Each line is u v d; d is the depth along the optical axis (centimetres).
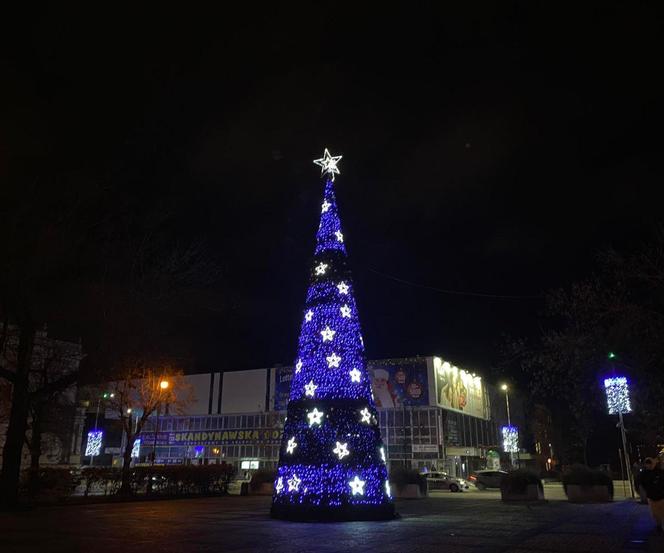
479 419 7131
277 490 1638
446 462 5819
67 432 3731
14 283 1986
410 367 6138
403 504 2448
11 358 2769
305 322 1752
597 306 1366
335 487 1541
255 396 6731
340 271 1792
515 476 2738
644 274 1324
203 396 7038
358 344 1716
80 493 3023
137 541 1152
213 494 3138
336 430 1588
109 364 2298
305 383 1667
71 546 1083
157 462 6919
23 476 2467
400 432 5959
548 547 1058
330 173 1988
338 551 1000
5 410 3036
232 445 6662
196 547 1059
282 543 1109
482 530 1338
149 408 3256
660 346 1293
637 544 1105
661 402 1338
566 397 1434
